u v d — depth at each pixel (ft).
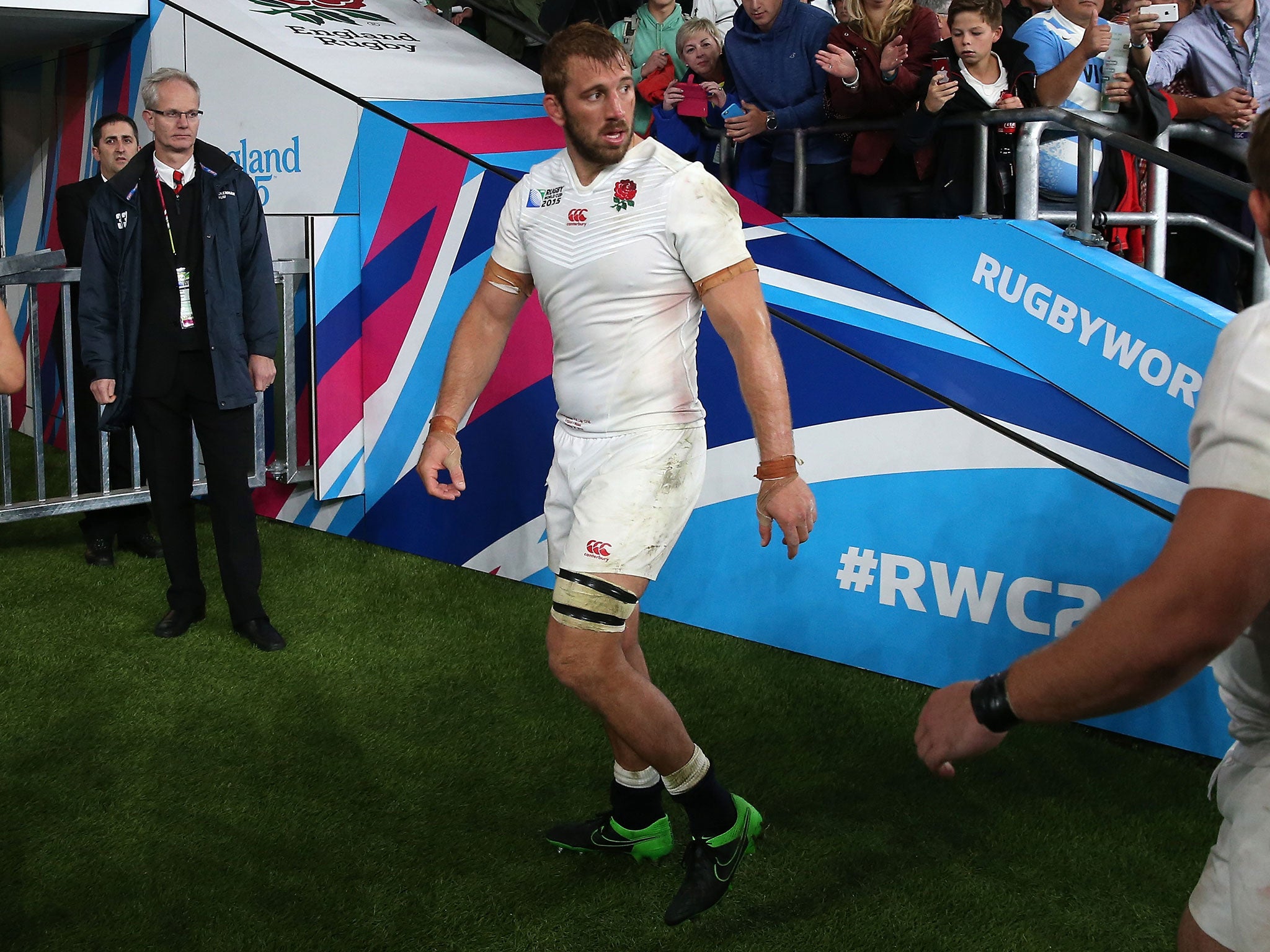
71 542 15.37
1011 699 3.73
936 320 11.83
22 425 21.74
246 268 12.03
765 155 14.92
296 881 7.82
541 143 14.23
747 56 14.29
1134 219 11.92
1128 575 9.83
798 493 6.90
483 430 13.99
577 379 7.48
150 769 9.37
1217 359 3.63
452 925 7.38
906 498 11.07
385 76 15.44
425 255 14.28
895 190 13.34
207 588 13.66
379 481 15.11
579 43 6.98
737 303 7.05
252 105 15.99
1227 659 4.16
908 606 11.14
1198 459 3.55
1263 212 3.92
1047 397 10.83
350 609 13.05
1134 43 12.15
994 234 11.33
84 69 19.21
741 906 7.61
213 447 11.85
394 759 9.57
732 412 12.12
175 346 11.59
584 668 7.05
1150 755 9.68
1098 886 7.82
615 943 7.22
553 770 9.41
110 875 7.85
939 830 8.52
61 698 10.65
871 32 12.94
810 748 9.81
